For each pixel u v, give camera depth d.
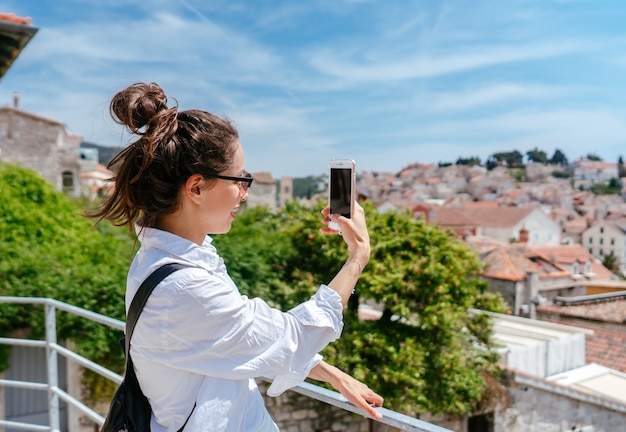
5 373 7.77
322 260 9.86
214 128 1.06
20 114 29.73
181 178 1.05
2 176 9.17
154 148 1.03
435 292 9.08
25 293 7.41
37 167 30.00
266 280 9.60
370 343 8.95
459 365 9.25
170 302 1.00
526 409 10.50
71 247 8.67
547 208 125.25
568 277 32.47
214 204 1.08
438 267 9.07
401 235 9.66
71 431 7.89
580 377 12.78
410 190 147.25
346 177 1.27
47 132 30.31
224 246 9.35
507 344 12.65
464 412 9.50
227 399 1.04
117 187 1.12
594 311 20.47
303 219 10.40
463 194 147.00
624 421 12.06
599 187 164.00
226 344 1.00
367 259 1.21
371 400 1.31
